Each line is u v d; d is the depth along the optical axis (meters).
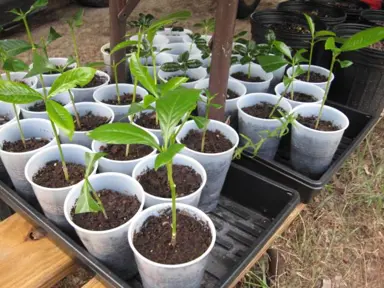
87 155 0.79
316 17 1.96
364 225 1.41
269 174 1.21
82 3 3.12
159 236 0.79
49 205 0.91
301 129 1.19
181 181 0.95
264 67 1.21
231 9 1.02
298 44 1.74
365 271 1.29
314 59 1.82
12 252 0.94
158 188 0.94
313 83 1.49
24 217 1.03
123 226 0.80
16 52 1.03
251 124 1.25
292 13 1.99
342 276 1.26
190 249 0.77
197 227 0.82
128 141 0.59
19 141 1.11
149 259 0.75
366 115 1.49
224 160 1.03
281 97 1.26
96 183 0.91
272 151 1.31
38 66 0.90
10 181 1.15
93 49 2.45
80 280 1.23
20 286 0.86
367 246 1.36
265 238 0.93
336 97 1.82
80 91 1.38
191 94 0.60
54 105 0.67
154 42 1.80
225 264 1.02
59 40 2.55
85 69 0.72
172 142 0.66
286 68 1.76
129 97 1.39
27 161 1.00
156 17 2.97
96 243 0.80
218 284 0.81
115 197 0.91
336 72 1.77
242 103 1.35
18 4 2.48
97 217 0.84
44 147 1.03
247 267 0.91
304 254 1.28
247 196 1.17
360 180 1.55
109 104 1.33
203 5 3.30
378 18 2.12
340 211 1.44
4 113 1.25
